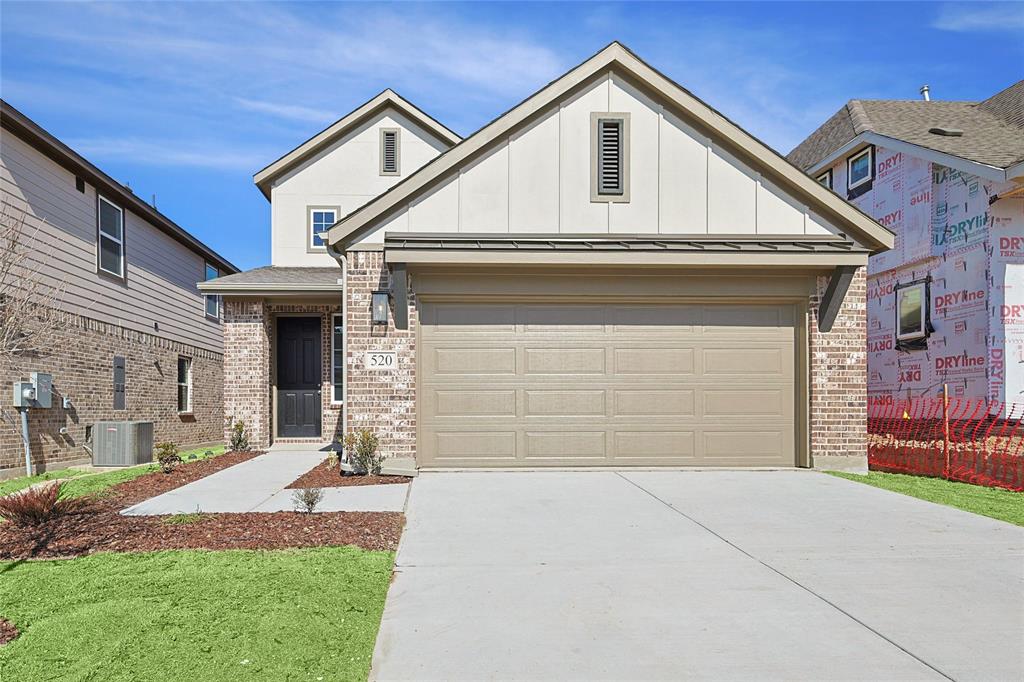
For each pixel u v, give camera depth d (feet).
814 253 31.60
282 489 28.96
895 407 51.85
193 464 38.29
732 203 33.96
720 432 33.81
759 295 33.55
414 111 53.52
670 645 13.29
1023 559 18.78
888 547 19.92
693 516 23.63
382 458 31.76
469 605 15.33
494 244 31.60
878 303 54.39
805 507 25.09
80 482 31.94
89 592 15.67
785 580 17.02
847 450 33.17
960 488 29.40
